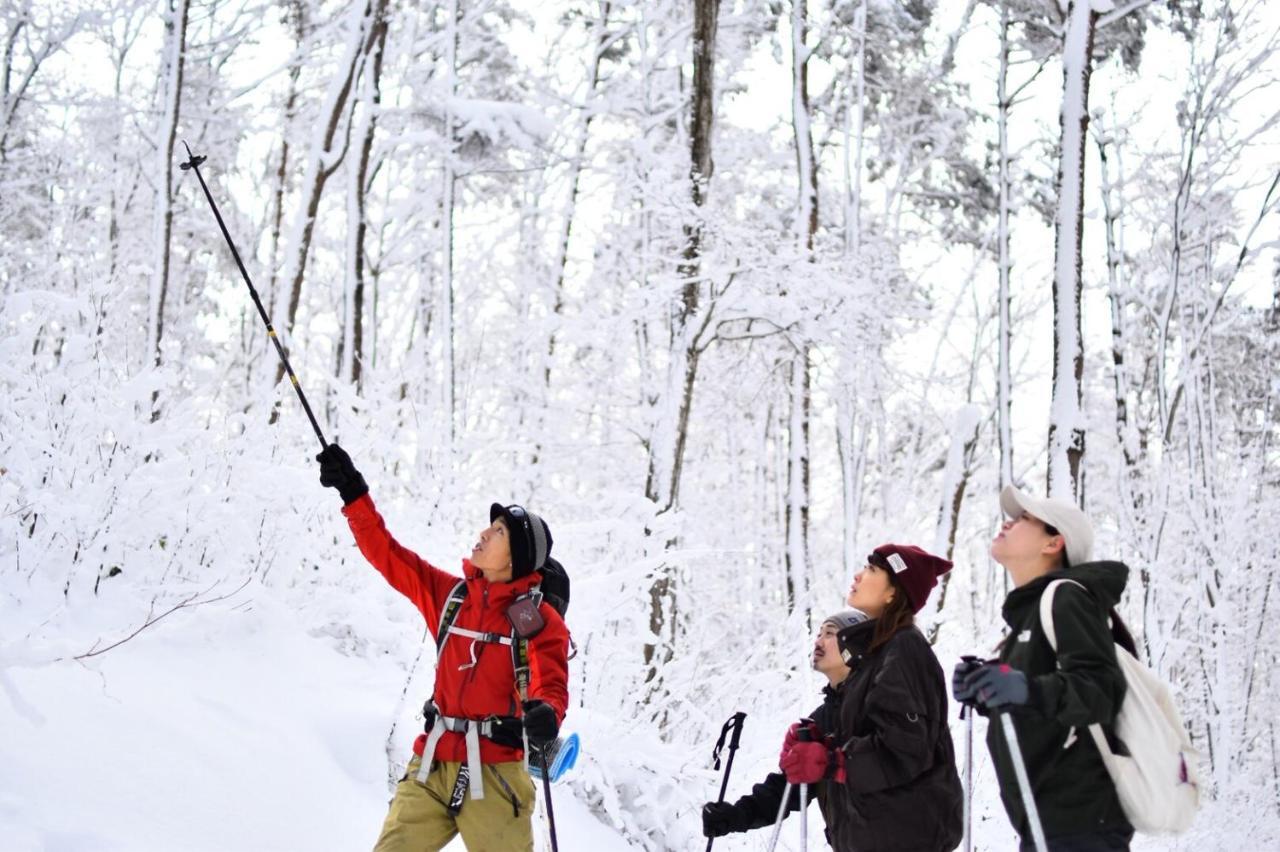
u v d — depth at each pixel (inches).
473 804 154.9
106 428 236.4
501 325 825.5
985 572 1088.2
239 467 261.0
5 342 225.3
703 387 628.7
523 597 156.8
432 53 788.0
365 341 859.4
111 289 250.4
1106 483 901.2
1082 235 568.7
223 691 210.8
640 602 308.2
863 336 529.3
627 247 647.8
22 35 627.5
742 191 841.5
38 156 682.2
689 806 267.6
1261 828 507.5
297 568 266.4
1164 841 443.8
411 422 328.8
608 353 553.6
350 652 254.1
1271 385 762.2
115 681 195.9
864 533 792.9
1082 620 131.5
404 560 167.0
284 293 533.3
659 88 784.3
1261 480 685.3
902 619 166.7
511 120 655.1
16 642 166.6
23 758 167.6
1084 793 131.6
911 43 870.4
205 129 727.1
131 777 175.0
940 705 163.0
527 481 598.5
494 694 156.3
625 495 313.3
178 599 228.1
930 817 158.9
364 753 215.9
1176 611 655.8
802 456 674.8
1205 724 642.2
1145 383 952.3
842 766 161.9
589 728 256.1
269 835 180.1
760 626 647.1
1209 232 801.6
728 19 789.9
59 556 222.4
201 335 802.2
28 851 149.4
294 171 877.2
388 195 870.4
